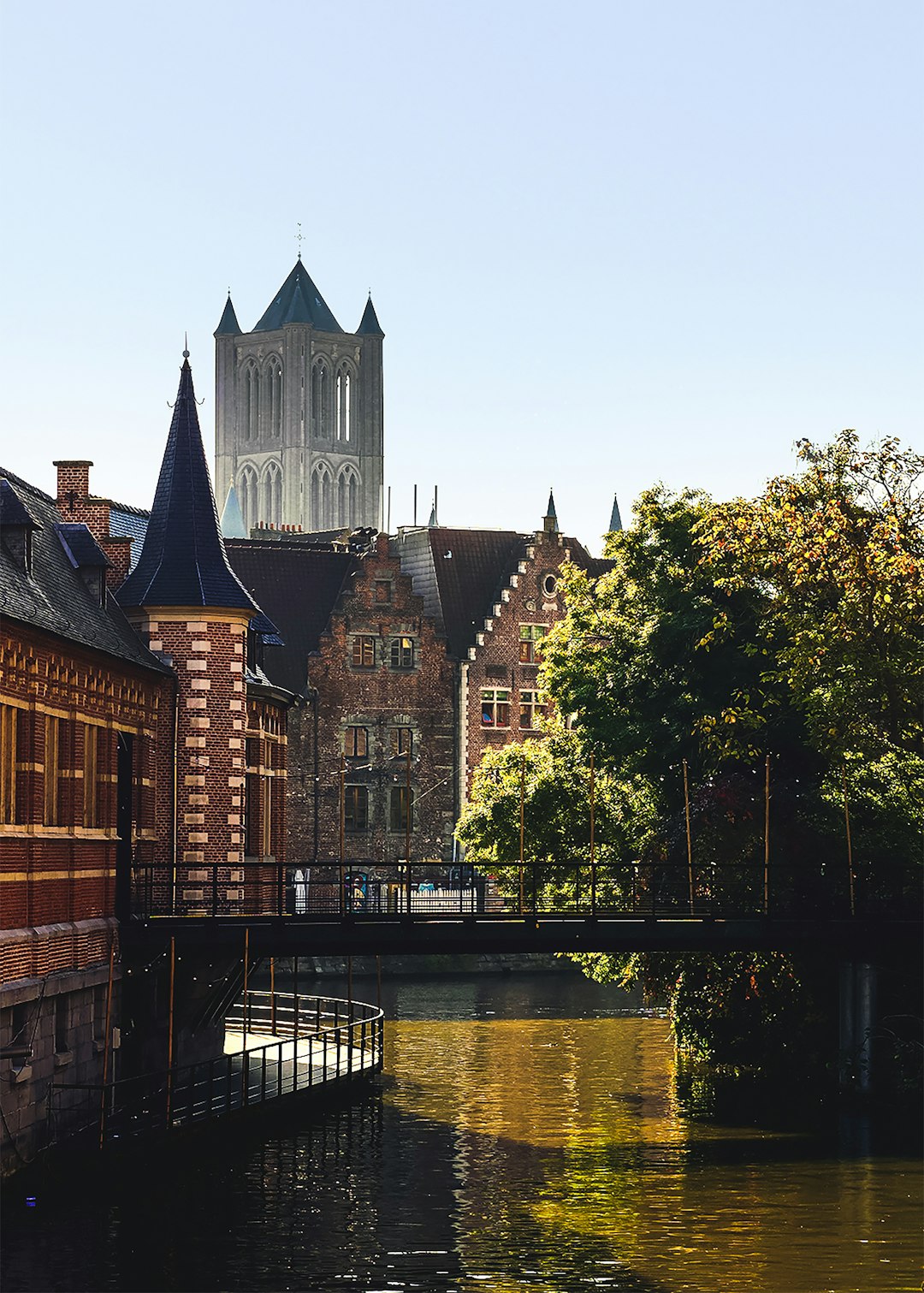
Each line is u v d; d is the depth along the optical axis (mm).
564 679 55844
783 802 50375
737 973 51094
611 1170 37438
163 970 41938
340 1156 38656
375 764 92125
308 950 42094
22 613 34031
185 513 48281
